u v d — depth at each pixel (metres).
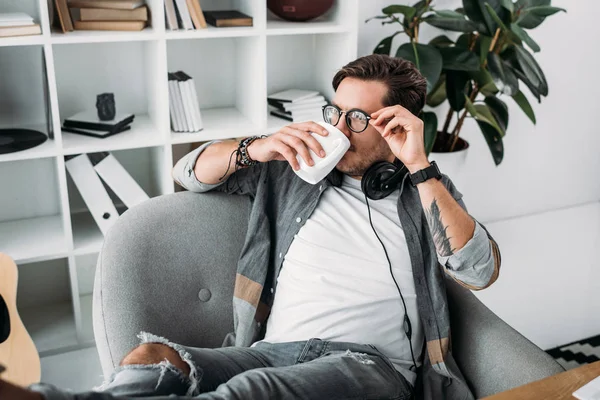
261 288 1.56
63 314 2.50
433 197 1.41
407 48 2.39
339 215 1.53
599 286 2.75
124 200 2.30
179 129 2.32
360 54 2.75
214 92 2.61
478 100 2.79
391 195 1.55
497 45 2.62
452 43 2.74
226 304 1.60
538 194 3.37
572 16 3.10
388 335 1.48
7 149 2.06
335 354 1.40
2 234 2.34
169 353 1.27
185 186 1.63
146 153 2.59
